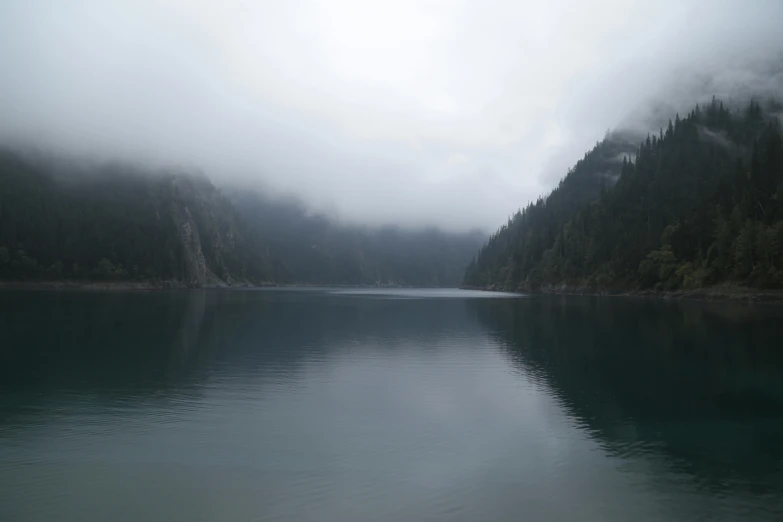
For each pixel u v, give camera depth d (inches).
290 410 1049.5
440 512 633.0
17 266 6653.5
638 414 1047.6
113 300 4448.8
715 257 4503.0
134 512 628.7
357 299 5733.3
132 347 1808.6
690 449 854.5
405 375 1390.3
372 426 952.9
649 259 5295.3
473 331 2375.7
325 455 809.5
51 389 1200.8
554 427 960.3
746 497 685.9
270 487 695.7
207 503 650.2
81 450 821.2
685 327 2445.9
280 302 4815.5
